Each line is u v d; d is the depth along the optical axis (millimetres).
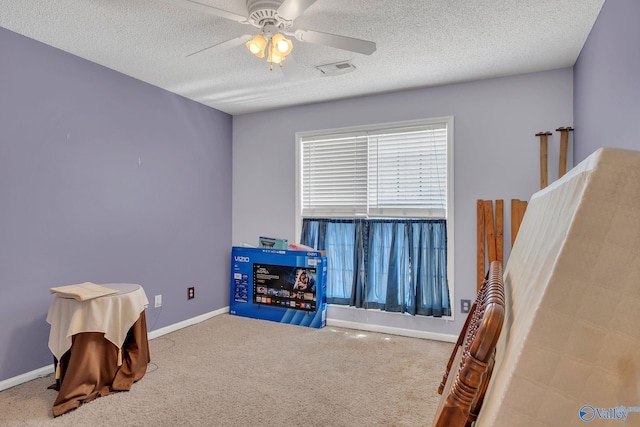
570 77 3049
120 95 3215
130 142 3309
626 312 507
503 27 2410
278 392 2434
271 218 4352
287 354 3096
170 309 3713
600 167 534
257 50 2021
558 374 531
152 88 3516
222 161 4398
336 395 2398
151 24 2391
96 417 2123
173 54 2846
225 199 4445
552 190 931
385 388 2498
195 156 4016
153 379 2611
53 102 2732
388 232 3709
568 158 3018
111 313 2396
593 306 521
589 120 2496
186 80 3408
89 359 2330
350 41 2045
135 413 2166
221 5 2139
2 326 2465
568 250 538
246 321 4086
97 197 3041
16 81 2521
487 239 3281
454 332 3438
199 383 2555
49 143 2711
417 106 3596
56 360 2410
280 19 1911
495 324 648
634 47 1644
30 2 2125
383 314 3732
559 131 3031
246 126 4484
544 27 2404
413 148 3637
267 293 4145
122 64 3041
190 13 2252
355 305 3805
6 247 2482
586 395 517
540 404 536
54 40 2621
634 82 1651
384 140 3770
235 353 3113
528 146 3182
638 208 510
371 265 3762
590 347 519
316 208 4121
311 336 3572
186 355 3064
